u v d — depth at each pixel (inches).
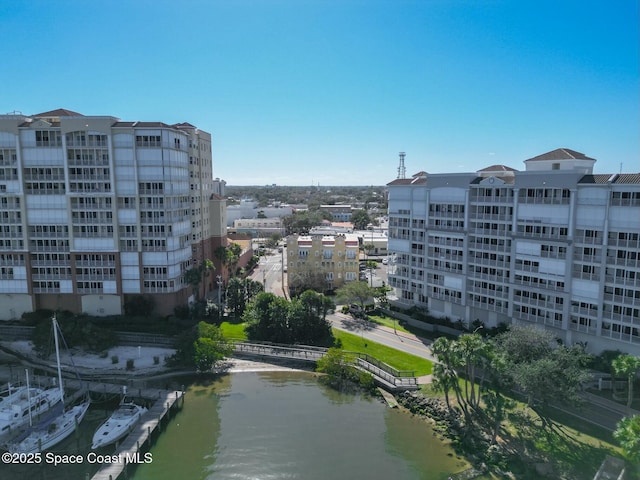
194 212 3713.1
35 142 3029.0
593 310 2444.6
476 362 1909.4
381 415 2186.3
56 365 2645.2
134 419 2017.7
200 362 2541.8
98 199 3090.6
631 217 2272.4
